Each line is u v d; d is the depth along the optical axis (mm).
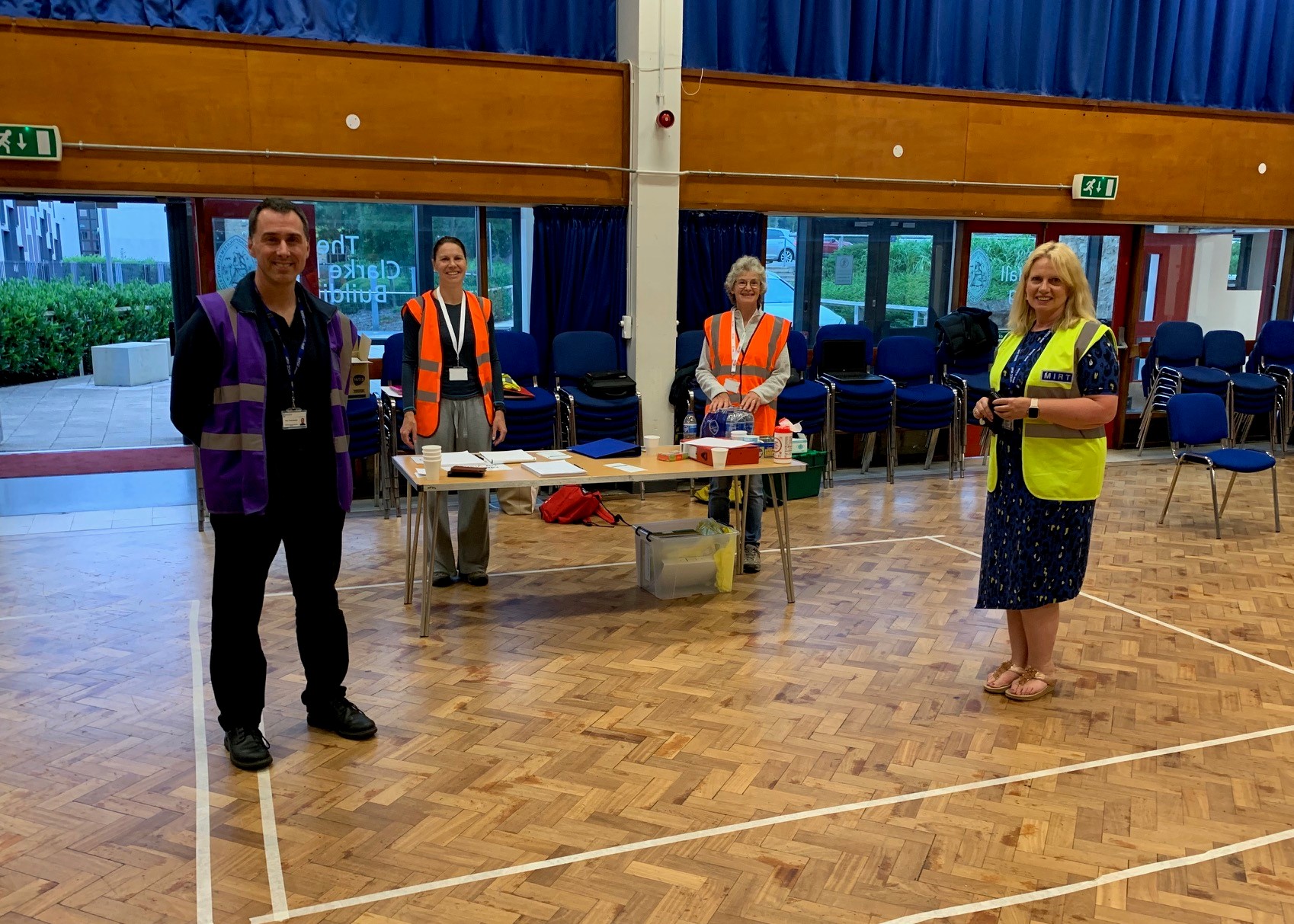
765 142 7086
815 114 7164
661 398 7102
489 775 3033
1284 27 8477
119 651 3992
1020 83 7836
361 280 6684
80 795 2881
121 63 5664
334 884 2469
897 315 8133
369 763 3094
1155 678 3891
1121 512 6688
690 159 6941
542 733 3324
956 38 7645
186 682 3699
